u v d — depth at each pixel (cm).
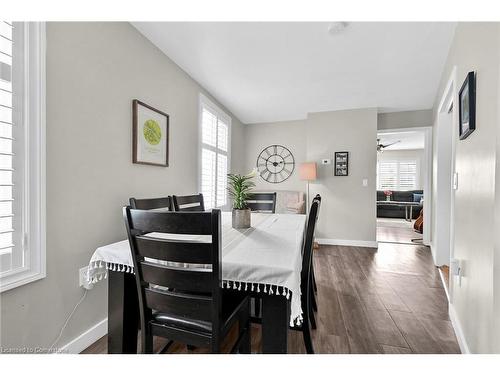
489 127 115
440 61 250
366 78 295
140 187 207
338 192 425
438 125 313
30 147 123
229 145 428
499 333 98
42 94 127
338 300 213
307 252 134
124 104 188
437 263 307
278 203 482
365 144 412
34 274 125
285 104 396
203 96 321
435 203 328
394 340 157
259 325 179
